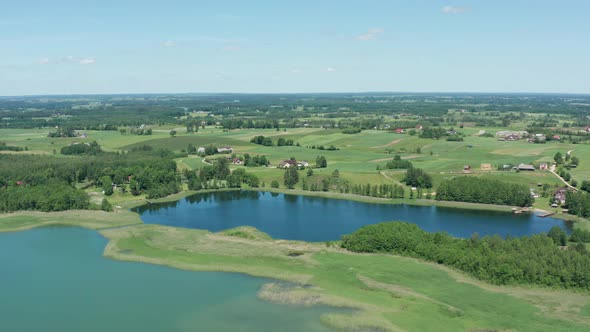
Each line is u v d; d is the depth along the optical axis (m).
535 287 128.25
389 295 124.94
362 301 122.06
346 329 109.62
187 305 122.69
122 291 131.38
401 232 158.38
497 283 130.12
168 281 137.50
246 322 113.81
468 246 148.88
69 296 128.75
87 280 139.12
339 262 148.62
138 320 115.56
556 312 114.56
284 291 129.25
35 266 150.62
